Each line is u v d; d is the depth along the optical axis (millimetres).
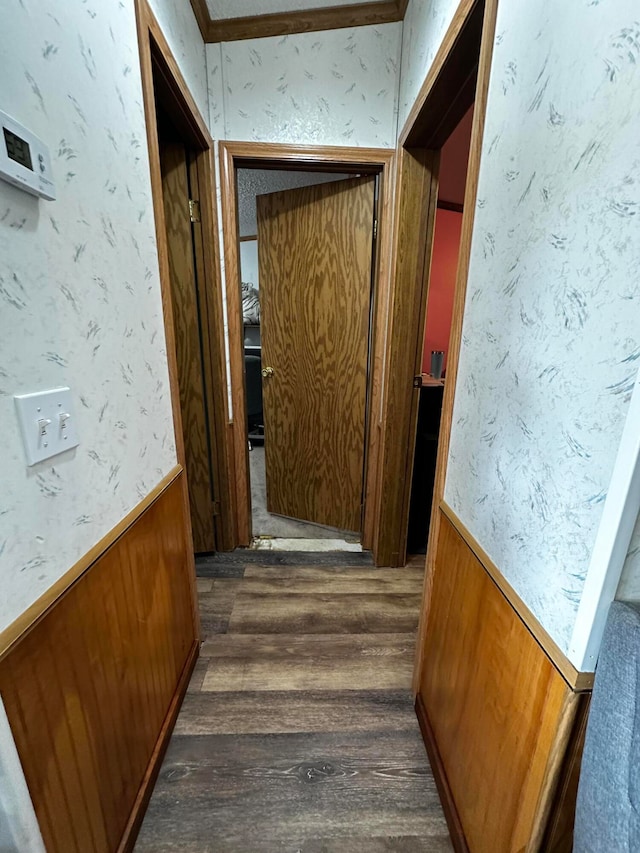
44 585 643
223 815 1016
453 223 2916
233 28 1638
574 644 560
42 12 620
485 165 834
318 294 2123
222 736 1209
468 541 903
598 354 505
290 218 2090
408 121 1512
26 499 598
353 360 2131
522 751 683
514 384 716
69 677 702
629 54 444
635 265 444
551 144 602
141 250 1006
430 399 2068
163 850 950
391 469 1950
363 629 1646
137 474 989
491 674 799
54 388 660
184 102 1402
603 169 491
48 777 648
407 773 1122
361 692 1364
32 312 607
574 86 545
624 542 486
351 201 1930
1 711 543
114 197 866
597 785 516
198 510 2107
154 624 1095
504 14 749
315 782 1093
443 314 3035
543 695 621
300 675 1424
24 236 588
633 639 472
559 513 588
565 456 574
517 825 702
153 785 1061
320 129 1749
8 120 541
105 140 825
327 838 976
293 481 2512
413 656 1519
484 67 833
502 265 761
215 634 1609
